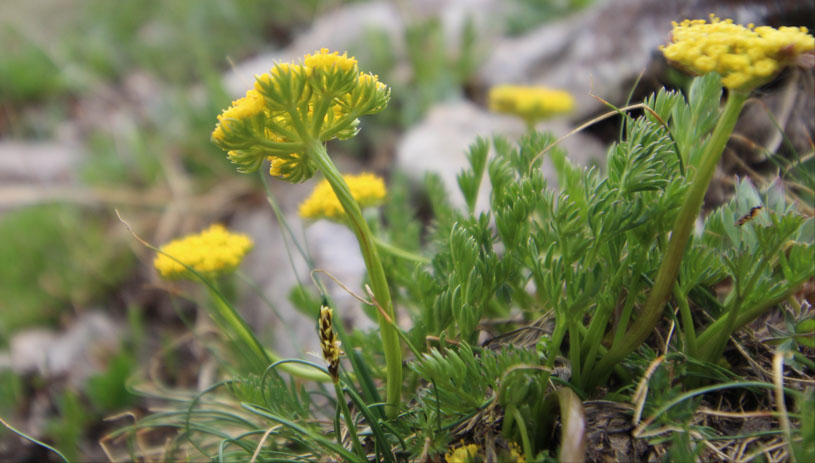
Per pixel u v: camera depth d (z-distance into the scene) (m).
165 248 0.20
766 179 0.22
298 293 0.23
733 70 0.12
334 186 0.14
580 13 0.58
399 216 0.26
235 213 0.50
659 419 0.15
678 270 0.14
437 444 0.15
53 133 0.68
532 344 0.17
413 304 0.21
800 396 0.14
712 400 0.16
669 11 0.37
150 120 0.63
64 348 0.41
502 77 0.52
